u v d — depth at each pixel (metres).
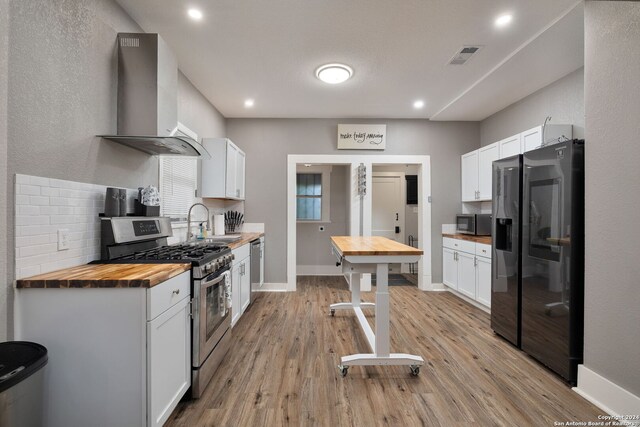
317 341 2.73
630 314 1.65
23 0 1.37
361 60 2.89
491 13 2.21
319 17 2.26
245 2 2.09
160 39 2.07
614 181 1.73
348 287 4.81
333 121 4.61
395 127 4.63
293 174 4.58
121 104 2.03
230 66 2.99
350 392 1.95
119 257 1.91
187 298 1.77
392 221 6.45
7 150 1.31
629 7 1.65
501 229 2.86
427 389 1.99
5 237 1.31
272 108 4.18
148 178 2.46
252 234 4.14
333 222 5.97
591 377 1.86
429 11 2.20
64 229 1.61
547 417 1.71
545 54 2.73
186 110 3.23
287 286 4.56
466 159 4.50
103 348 1.36
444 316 3.44
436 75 3.19
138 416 1.35
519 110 3.80
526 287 2.45
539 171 2.29
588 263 1.89
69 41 1.65
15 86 1.34
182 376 1.72
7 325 1.32
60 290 1.36
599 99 1.82
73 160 1.68
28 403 1.07
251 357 2.42
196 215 3.50
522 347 2.51
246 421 1.68
